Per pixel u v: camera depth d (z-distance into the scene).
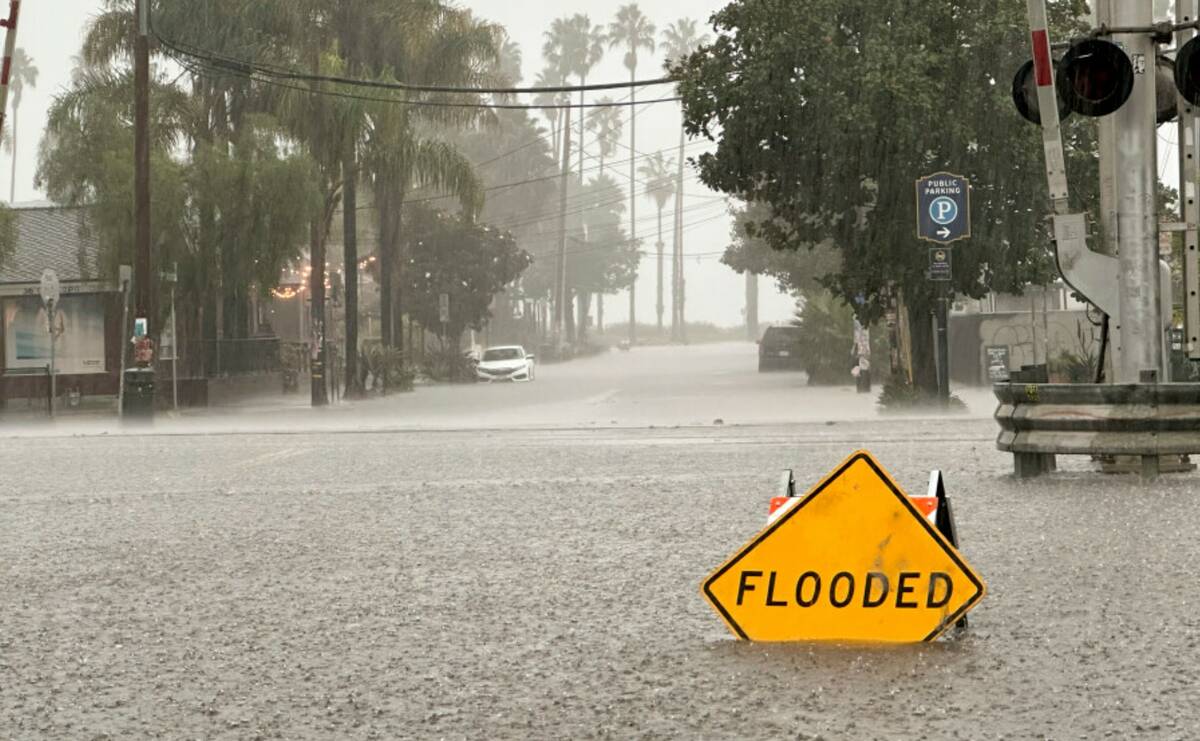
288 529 18.86
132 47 70.69
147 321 50.16
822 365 77.62
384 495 22.55
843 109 47.12
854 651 11.18
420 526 18.84
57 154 66.62
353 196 74.88
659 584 14.25
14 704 10.11
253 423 50.31
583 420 47.69
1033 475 22.16
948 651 11.12
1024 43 47.97
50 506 22.09
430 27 76.38
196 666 11.18
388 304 89.69
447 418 51.59
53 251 71.19
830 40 47.78
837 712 9.45
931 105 46.81
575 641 11.77
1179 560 14.62
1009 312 67.38
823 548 11.63
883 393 51.09
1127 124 22.72
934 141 48.03
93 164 65.88
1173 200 51.75
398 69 77.94
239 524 19.48
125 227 64.69
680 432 36.44
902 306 56.97
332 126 70.44
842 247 52.84
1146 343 22.66
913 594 11.46
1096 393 21.20
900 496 11.52
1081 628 11.75
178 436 38.62
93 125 66.25
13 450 34.34
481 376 96.50
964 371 70.12
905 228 49.28
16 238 66.69
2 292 67.56
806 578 11.63
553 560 15.83
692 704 9.73
